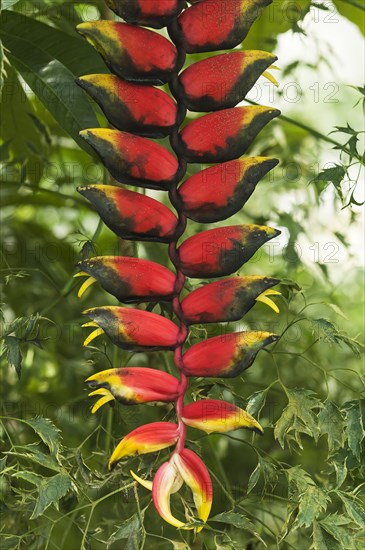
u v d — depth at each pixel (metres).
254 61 0.94
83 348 1.72
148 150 0.93
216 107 0.94
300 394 1.10
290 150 1.86
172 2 0.92
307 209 1.75
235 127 0.93
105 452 1.20
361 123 2.56
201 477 0.95
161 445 0.95
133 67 0.92
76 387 1.76
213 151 0.94
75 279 1.41
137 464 1.22
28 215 2.09
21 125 1.70
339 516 1.05
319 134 1.56
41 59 1.27
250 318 1.75
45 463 1.04
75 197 1.72
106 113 0.92
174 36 0.94
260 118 0.93
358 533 1.05
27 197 1.95
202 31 0.93
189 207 0.95
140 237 0.95
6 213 1.99
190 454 0.96
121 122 0.93
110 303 1.82
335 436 1.09
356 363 1.80
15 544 1.09
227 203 0.94
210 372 0.96
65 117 1.27
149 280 0.95
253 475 1.10
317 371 1.75
